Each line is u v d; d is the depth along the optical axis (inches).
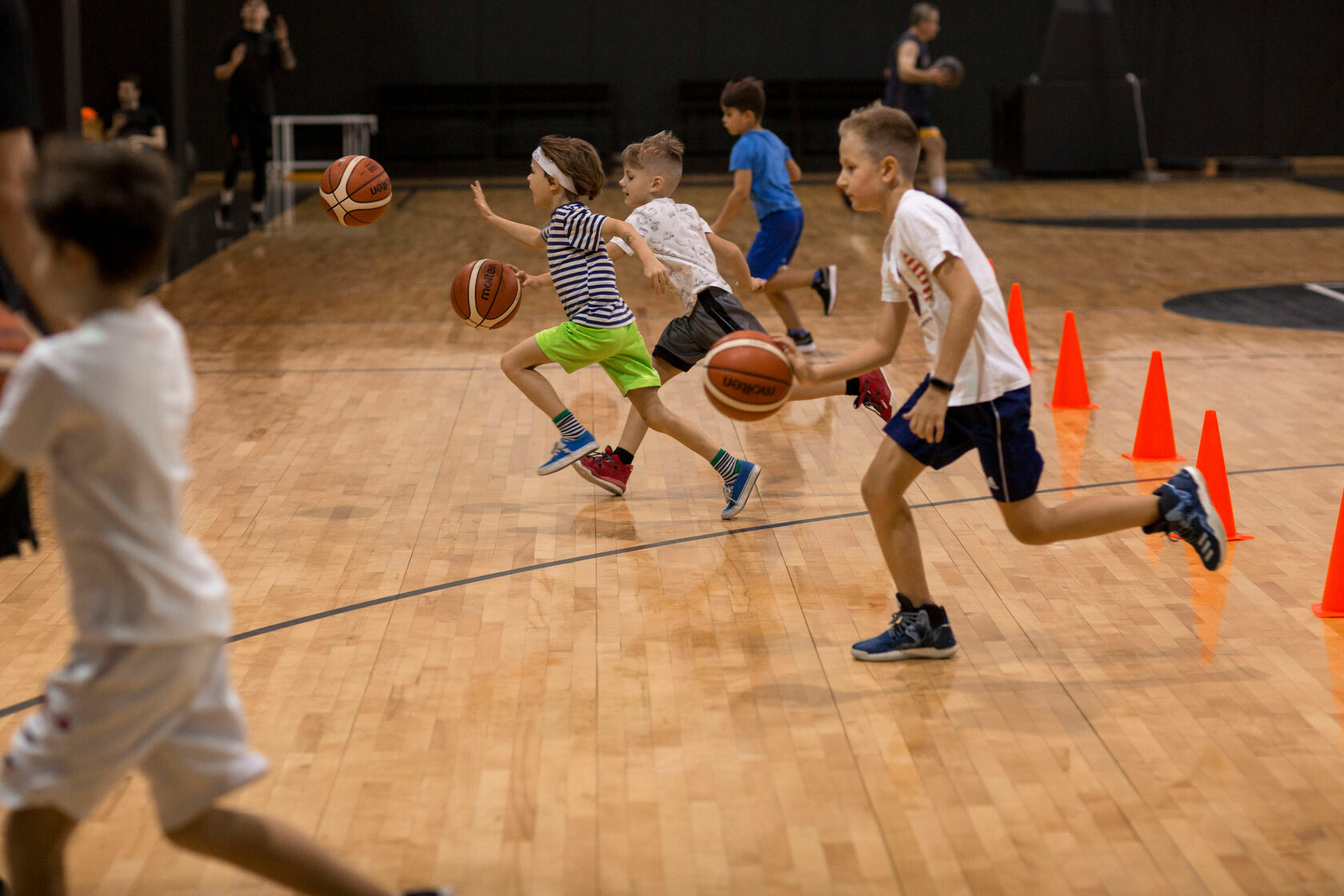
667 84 806.5
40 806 82.2
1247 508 200.8
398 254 486.3
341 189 210.7
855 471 221.6
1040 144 749.9
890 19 805.9
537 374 205.5
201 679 82.5
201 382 289.4
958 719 132.6
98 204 76.5
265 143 559.2
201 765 83.7
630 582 171.6
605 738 128.6
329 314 373.7
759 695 138.0
